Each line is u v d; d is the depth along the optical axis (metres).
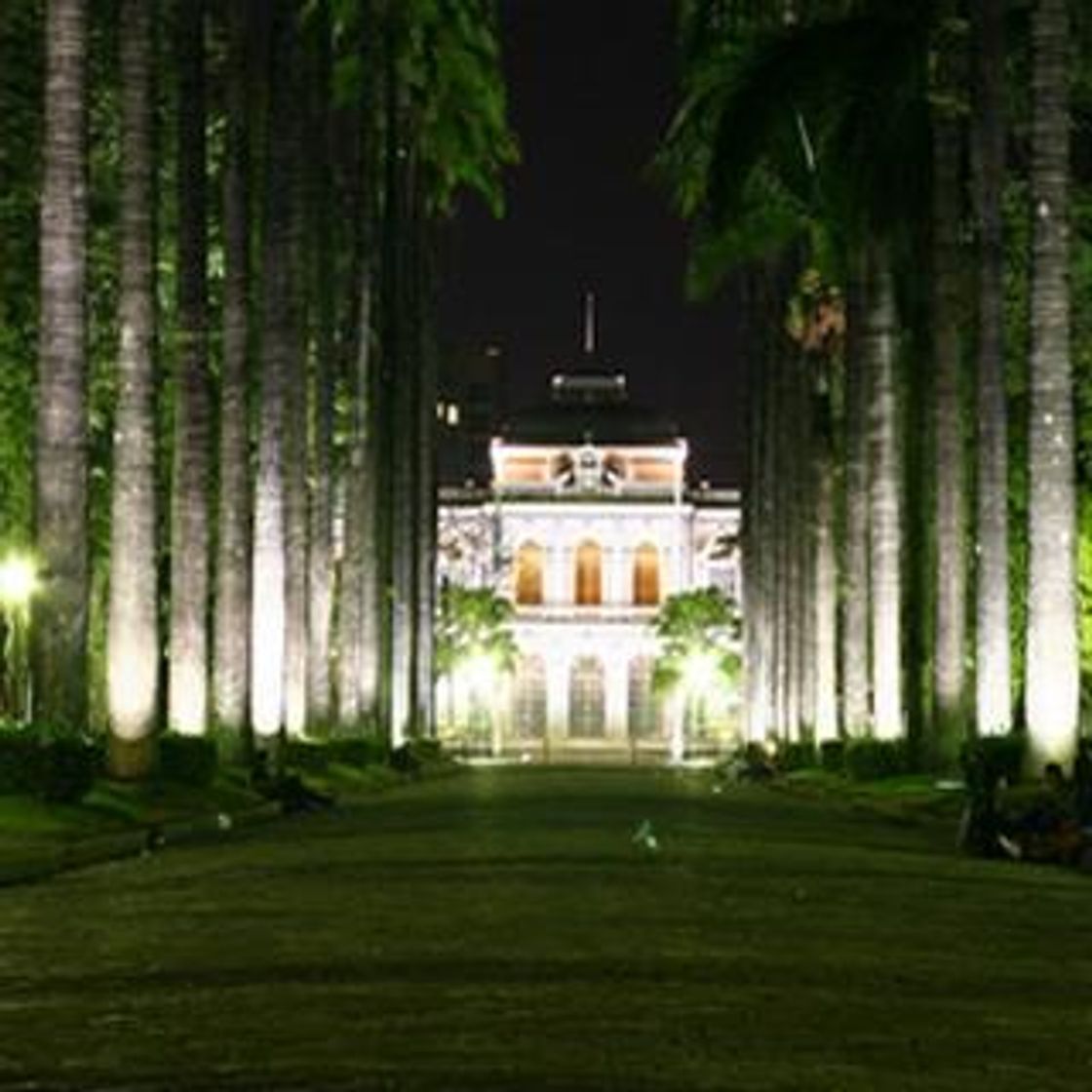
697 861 26.69
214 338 54.62
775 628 85.00
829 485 69.19
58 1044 11.98
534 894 21.30
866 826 38.12
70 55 31.89
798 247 69.00
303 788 42.06
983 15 40.03
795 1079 10.88
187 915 19.31
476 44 72.25
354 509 62.22
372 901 20.52
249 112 47.66
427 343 86.50
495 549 167.88
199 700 41.62
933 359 44.38
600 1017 12.81
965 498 48.53
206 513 41.78
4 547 47.03
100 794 32.94
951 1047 11.97
